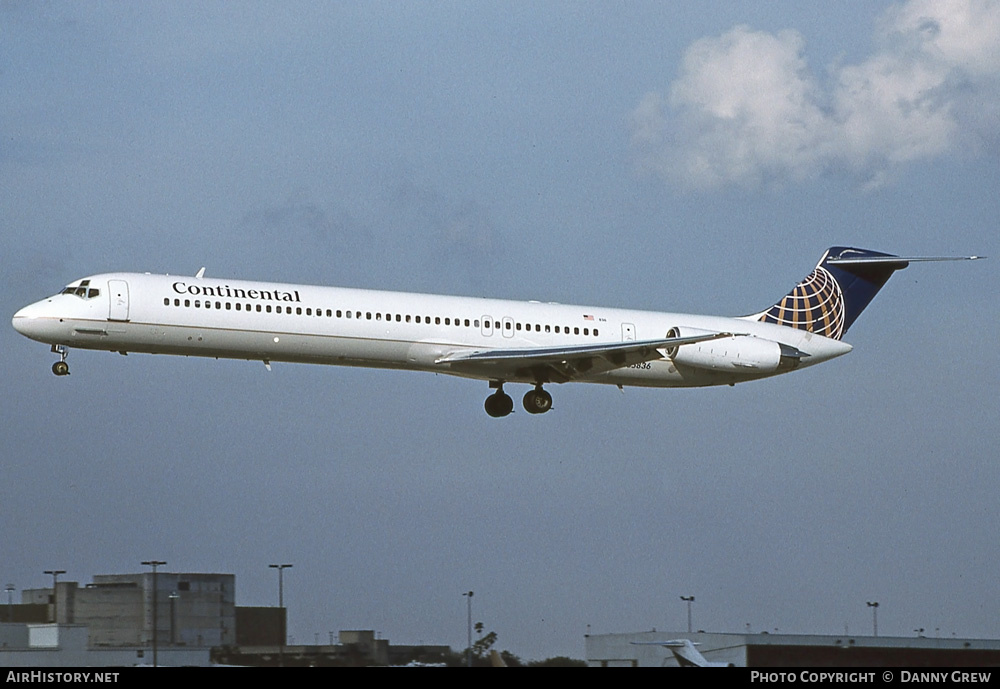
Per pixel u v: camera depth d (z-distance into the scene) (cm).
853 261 19262
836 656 10919
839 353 19212
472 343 16262
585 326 17125
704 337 16275
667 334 17538
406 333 15762
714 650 11075
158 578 12344
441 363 16075
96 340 14488
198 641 12294
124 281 14612
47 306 14412
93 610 12500
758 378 18450
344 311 15400
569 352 16125
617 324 17412
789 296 19062
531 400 17438
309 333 15200
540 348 16588
